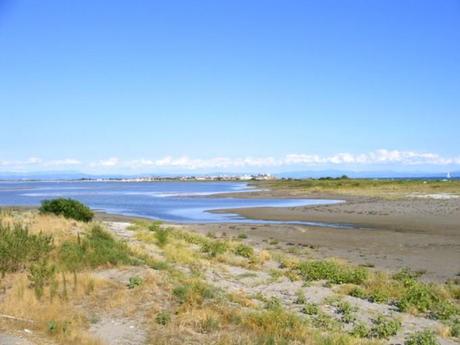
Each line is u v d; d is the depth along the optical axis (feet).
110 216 148.05
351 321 40.09
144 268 48.21
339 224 122.83
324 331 36.17
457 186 271.08
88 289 39.34
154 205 208.03
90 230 72.13
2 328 30.50
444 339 36.52
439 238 96.48
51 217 86.79
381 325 37.42
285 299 47.01
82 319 33.71
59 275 42.47
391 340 35.73
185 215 155.12
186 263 60.23
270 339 30.94
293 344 31.45
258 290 50.31
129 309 36.06
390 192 259.19
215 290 43.80
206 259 65.98
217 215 153.79
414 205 173.17
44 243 49.55
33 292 37.81
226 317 35.53
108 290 39.91
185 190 428.56
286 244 89.61
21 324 31.68
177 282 43.93
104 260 48.47
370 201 204.64
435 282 59.06
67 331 30.68
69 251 49.85
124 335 31.48
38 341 28.78
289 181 492.95
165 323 33.58
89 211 101.40
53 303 35.86
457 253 79.30
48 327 31.09
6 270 43.21
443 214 140.56
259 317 35.70
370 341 34.30
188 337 31.22
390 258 75.46
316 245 88.33
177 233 90.94
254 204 206.80
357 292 50.01
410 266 69.15
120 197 290.15
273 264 66.69
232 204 208.85
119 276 44.34
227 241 84.53
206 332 32.60
